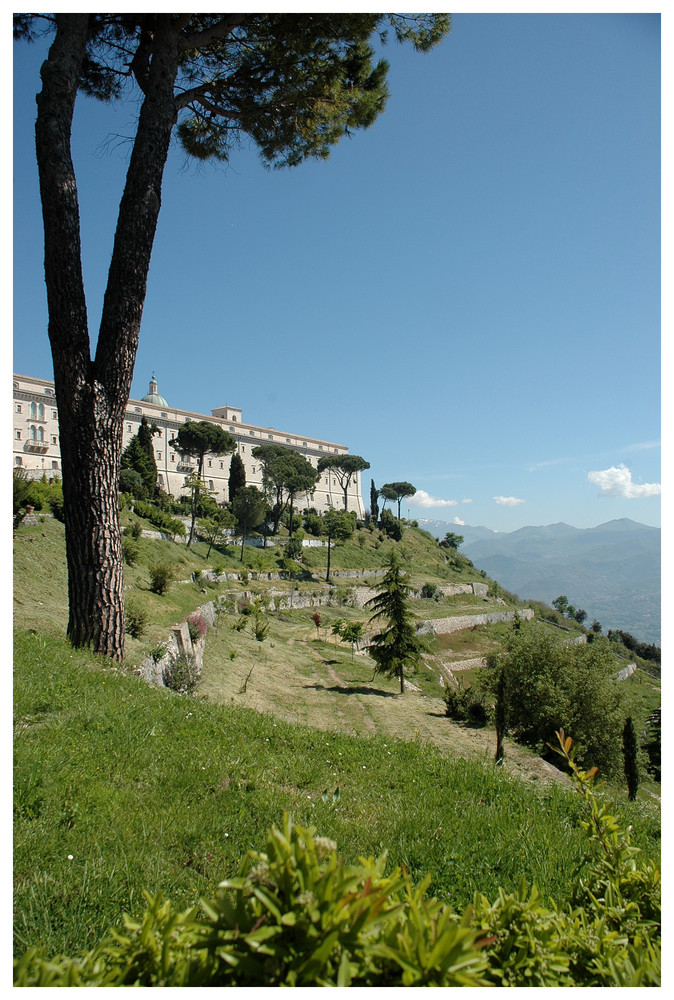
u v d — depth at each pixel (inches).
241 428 3688.5
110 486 327.3
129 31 409.1
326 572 2571.4
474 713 765.3
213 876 140.0
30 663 253.6
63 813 149.6
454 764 277.1
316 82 447.8
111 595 324.2
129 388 338.3
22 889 120.0
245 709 334.0
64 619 496.7
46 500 884.0
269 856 60.6
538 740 758.5
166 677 534.6
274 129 488.4
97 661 301.0
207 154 536.7
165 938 58.4
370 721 654.5
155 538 1600.6
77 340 316.5
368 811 197.2
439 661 1706.4
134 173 341.4
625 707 787.4
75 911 116.8
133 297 334.0
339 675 1053.8
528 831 185.2
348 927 53.9
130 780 180.1
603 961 74.5
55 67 312.8
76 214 320.5
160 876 133.6
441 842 170.4
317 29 400.8
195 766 200.5
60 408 319.9
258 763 221.6
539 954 70.6
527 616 3117.6
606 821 111.3
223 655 876.0
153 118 346.6
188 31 424.2
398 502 4790.8
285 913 55.2
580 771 121.7
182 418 3228.3
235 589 1619.1
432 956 52.4
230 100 466.6
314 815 181.9
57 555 714.2
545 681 771.4
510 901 77.9
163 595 920.9
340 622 1486.2
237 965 51.4
